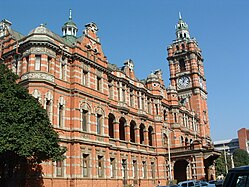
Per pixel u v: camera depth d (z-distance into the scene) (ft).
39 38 118.73
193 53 272.51
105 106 144.66
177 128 213.87
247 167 32.53
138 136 172.45
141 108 180.65
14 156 88.53
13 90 89.40
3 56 130.41
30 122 87.04
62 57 129.08
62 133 120.67
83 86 132.98
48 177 109.40
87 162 128.16
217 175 283.59
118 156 151.33
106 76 150.92
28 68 117.29
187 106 265.54
